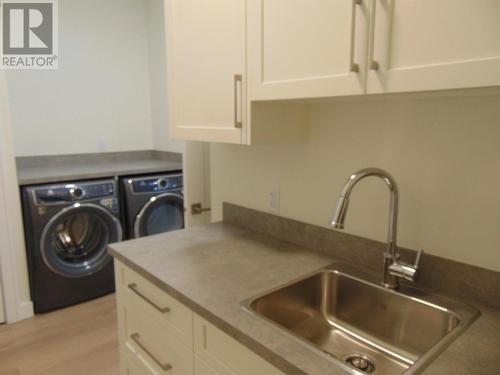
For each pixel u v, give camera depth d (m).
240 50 1.30
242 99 1.32
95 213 2.87
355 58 0.95
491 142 1.06
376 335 1.24
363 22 0.92
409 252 1.26
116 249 1.53
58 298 2.78
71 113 3.50
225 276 1.28
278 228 1.68
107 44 3.64
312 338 1.25
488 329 0.97
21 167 3.26
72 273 2.81
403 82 0.87
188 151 2.21
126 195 3.04
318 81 1.06
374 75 0.92
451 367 0.82
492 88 0.81
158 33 3.70
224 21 1.34
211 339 1.09
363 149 1.35
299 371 0.82
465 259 1.15
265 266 1.37
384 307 1.21
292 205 1.62
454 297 1.15
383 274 1.29
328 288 1.35
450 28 0.79
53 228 2.69
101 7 3.56
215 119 1.45
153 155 4.07
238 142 1.37
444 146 1.16
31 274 2.68
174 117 1.66
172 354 1.29
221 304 1.09
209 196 2.33
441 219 1.19
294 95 1.13
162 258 1.44
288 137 1.45
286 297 1.22
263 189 1.74
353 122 1.37
